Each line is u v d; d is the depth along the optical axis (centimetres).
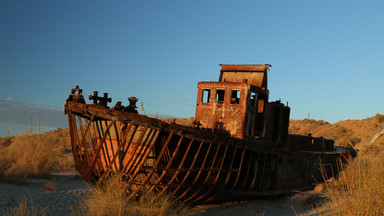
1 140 3222
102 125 971
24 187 1156
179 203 957
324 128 5691
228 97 1115
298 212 969
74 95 904
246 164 1163
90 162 952
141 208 791
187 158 970
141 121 789
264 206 1069
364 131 5044
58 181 1394
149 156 883
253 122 1126
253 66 1258
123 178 876
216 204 1085
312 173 1382
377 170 730
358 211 639
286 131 1345
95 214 726
